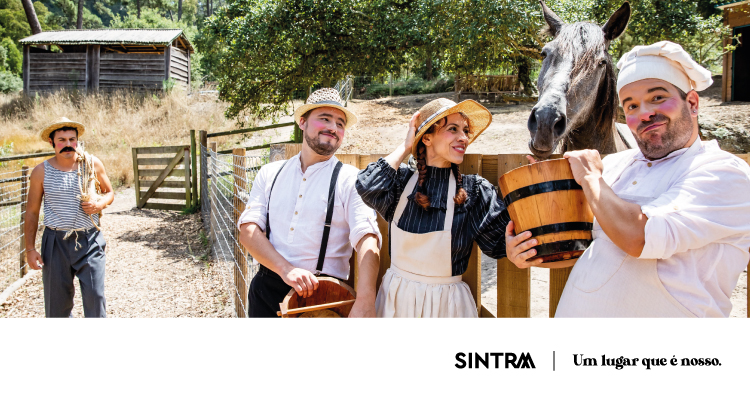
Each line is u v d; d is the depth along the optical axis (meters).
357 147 11.75
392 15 8.68
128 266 6.12
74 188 3.52
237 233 3.56
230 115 10.36
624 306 1.40
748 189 1.29
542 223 1.51
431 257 1.82
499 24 6.38
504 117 14.02
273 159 2.81
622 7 2.79
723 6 13.70
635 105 1.44
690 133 1.41
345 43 9.23
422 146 1.92
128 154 13.11
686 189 1.30
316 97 2.20
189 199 9.58
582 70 2.56
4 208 7.77
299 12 8.79
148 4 53.47
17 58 37.00
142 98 18.52
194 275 5.66
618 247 1.41
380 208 1.90
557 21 3.10
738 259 1.34
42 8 45.34
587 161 1.43
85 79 21.22
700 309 1.33
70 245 3.51
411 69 11.63
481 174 2.22
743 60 14.44
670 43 1.37
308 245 2.13
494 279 3.96
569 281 1.56
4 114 17.89
